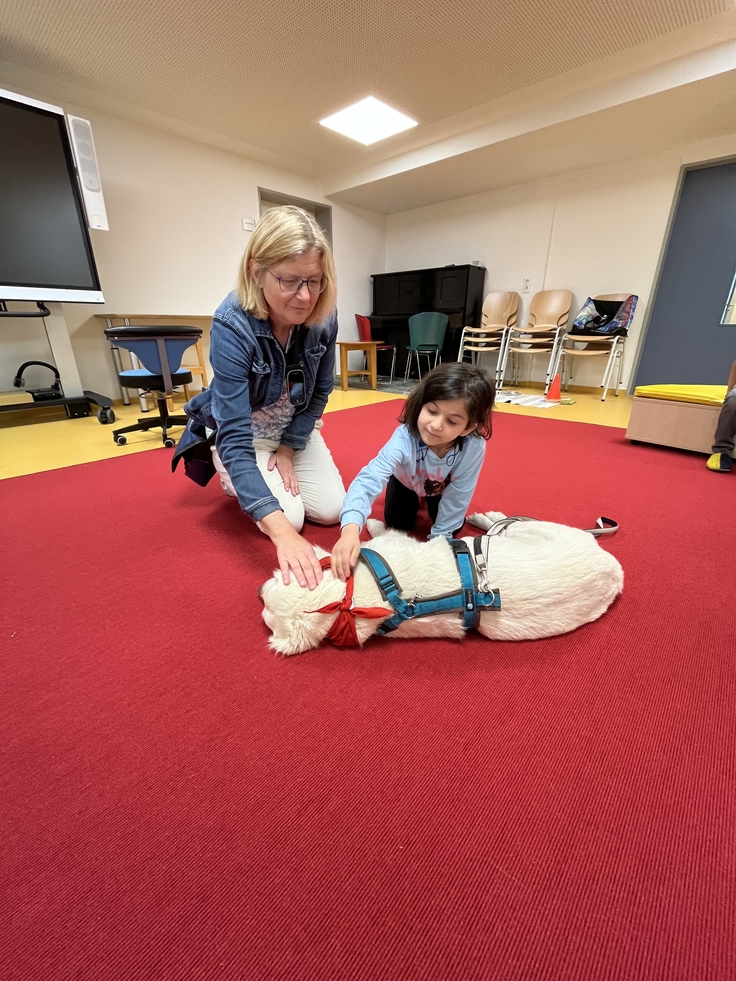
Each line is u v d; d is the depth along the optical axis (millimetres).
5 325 3002
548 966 422
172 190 3715
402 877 490
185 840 524
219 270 4148
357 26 2463
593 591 853
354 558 790
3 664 797
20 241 2627
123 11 2340
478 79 2988
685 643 847
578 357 4453
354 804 564
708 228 3568
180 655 815
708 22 2436
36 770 606
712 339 3705
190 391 4156
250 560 1147
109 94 3150
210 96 3172
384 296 5586
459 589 778
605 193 3996
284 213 826
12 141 2520
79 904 466
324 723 676
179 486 1688
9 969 418
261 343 982
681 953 431
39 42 2592
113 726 673
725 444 1908
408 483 1153
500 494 1605
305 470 1314
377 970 419
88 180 2803
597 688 740
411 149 4008
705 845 520
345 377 4359
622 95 2883
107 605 965
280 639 804
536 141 3480
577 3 2299
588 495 1604
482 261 4977
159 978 414
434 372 910
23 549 1207
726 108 2941
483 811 557
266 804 564
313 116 3465
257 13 2361
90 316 3438
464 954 430
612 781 593
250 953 430
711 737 654
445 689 736
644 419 2234
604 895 475
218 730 665
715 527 1360
